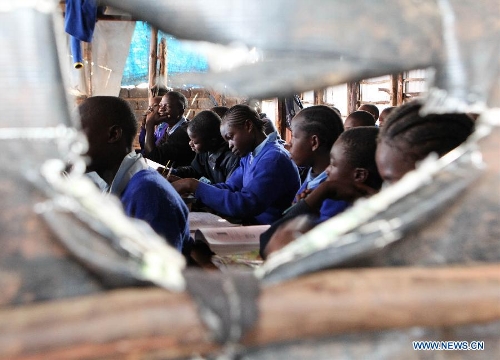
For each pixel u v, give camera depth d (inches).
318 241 23.5
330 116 83.9
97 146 66.0
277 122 171.8
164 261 22.3
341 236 23.5
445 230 25.0
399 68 24.2
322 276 22.9
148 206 63.7
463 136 34.2
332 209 65.8
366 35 23.6
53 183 21.7
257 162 101.0
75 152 22.2
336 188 65.2
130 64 301.4
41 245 21.8
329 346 24.4
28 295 21.9
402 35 24.0
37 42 21.7
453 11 24.4
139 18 22.8
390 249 24.5
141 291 21.6
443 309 22.7
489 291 23.1
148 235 23.5
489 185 25.0
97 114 65.5
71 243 21.6
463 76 24.7
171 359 22.5
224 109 162.6
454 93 24.9
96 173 67.2
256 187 97.6
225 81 23.7
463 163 24.8
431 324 22.9
